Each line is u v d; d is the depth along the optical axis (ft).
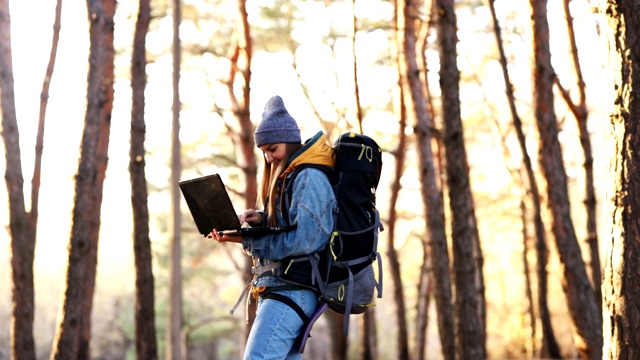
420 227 93.66
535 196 67.56
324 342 130.62
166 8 62.03
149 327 46.75
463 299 35.68
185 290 122.01
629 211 13.76
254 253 12.96
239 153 72.90
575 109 43.29
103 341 133.90
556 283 116.57
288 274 13.00
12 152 41.32
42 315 142.20
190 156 75.31
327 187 12.90
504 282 137.28
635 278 13.71
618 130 13.93
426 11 58.34
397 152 74.90
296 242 12.60
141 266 46.78
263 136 13.24
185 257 103.35
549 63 37.37
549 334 76.07
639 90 13.73
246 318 13.62
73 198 39.17
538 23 37.24
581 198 44.06
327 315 86.33
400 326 84.64
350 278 12.95
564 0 43.96
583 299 36.04
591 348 35.63
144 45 46.70
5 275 135.33
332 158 13.32
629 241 13.76
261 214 13.55
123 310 134.92
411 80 51.72
